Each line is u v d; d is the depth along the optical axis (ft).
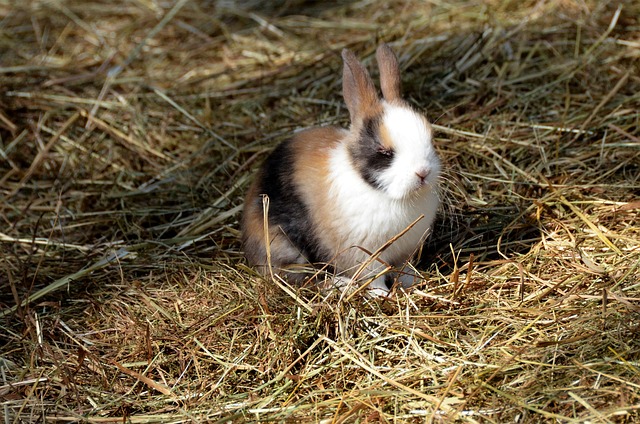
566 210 22.99
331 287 20.30
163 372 19.02
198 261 22.91
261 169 22.16
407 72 30.30
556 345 17.70
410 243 20.97
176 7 35.96
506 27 31.76
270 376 18.48
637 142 25.07
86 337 20.52
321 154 20.63
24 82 32.14
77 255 24.13
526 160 25.31
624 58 29.37
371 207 19.90
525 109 27.22
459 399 16.71
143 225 25.57
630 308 18.33
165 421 17.53
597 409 16.02
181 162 27.89
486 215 23.32
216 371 18.75
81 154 28.73
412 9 34.65
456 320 19.13
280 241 21.33
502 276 20.49
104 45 34.78
